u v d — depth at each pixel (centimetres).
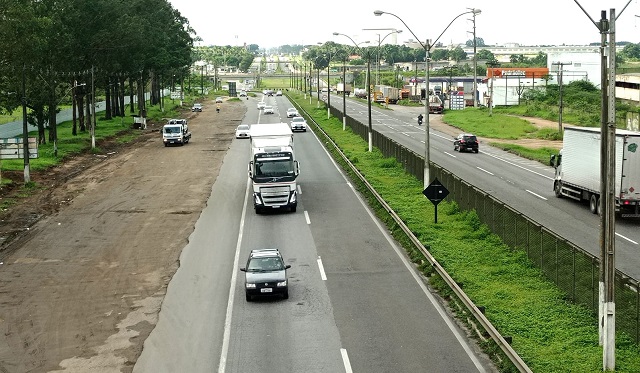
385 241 3659
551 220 4016
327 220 4212
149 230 4081
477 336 2261
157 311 2655
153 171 6581
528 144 8631
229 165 6838
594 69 17838
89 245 3769
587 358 2028
